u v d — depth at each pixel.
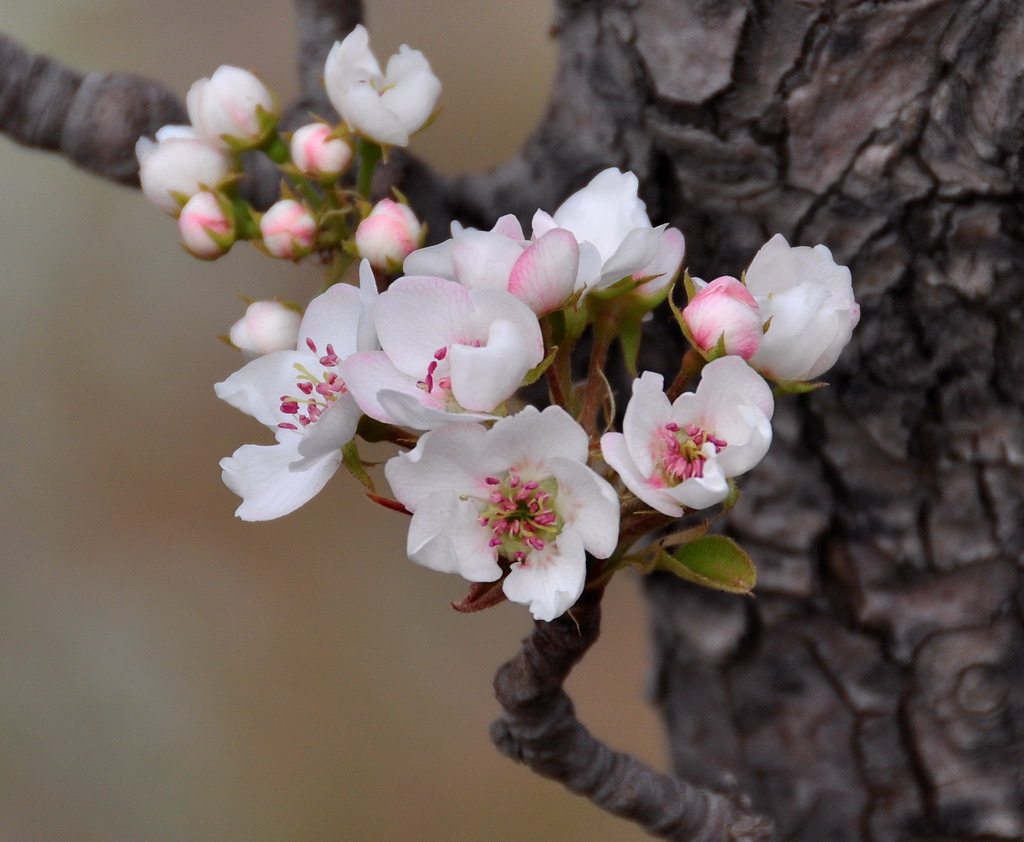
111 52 1.16
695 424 0.60
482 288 0.61
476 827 1.22
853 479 0.72
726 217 0.70
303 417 0.63
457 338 0.61
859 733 0.74
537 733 0.64
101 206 1.24
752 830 0.66
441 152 1.17
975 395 0.70
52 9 1.15
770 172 0.69
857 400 0.71
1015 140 0.67
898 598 0.72
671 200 0.71
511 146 1.16
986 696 0.72
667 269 0.63
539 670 0.63
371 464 0.62
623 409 0.73
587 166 0.71
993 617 0.72
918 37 0.67
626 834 1.21
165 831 1.22
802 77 0.68
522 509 0.60
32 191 1.24
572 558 0.60
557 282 0.61
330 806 1.23
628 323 0.63
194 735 1.24
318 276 1.23
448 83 1.18
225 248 0.67
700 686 0.76
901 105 0.68
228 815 1.22
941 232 0.68
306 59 0.71
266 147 0.67
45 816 1.22
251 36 1.17
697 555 0.61
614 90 0.71
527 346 0.60
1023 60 0.66
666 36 0.69
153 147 0.68
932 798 0.73
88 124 0.71
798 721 0.74
